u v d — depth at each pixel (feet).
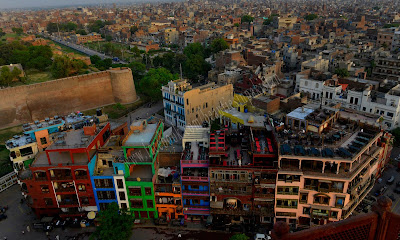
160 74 491.72
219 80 480.23
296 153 195.21
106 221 203.51
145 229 227.81
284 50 566.77
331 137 212.43
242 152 223.92
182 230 224.53
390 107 302.66
